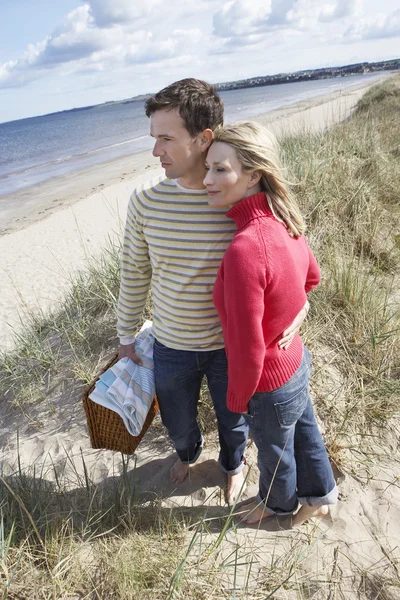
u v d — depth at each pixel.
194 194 1.85
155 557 2.05
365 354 3.16
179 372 2.09
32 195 15.20
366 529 2.19
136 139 32.53
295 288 1.64
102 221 9.83
